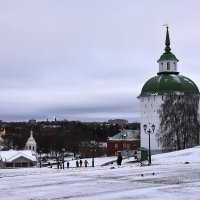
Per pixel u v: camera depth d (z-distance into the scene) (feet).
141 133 372.17
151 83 371.97
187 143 304.09
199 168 137.08
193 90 359.87
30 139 551.59
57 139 654.94
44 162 400.47
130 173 120.67
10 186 90.89
